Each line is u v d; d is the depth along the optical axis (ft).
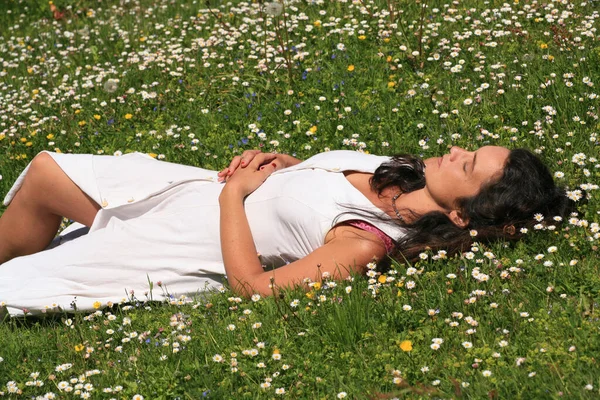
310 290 15.31
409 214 16.06
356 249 15.47
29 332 16.10
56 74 30.68
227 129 23.94
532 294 14.65
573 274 14.87
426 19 29.09
